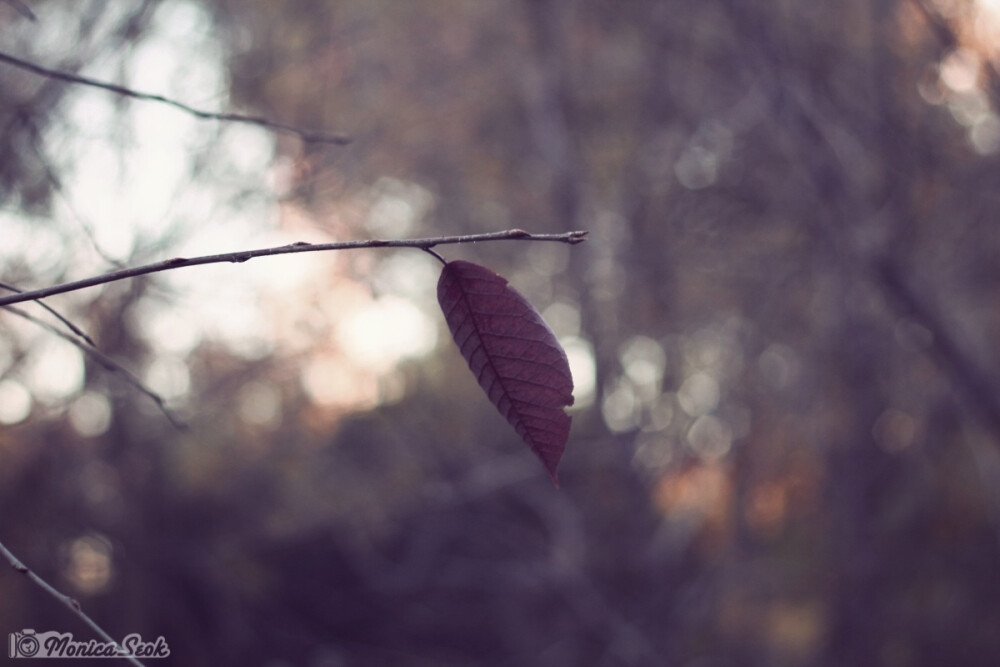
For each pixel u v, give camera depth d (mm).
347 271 7125
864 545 7949
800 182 6691
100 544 6559
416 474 7906
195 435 6508
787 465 8766
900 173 6289
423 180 8039
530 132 7906
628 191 7754
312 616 8734
